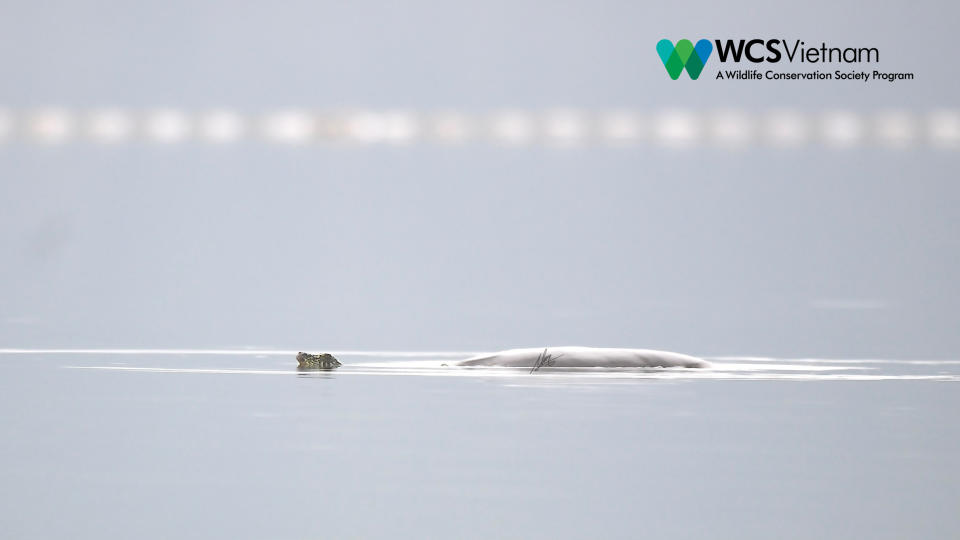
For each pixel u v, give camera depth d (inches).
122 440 1759.4
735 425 1886.1
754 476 1524.4
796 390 2320.4
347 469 1563.7
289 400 2166.6
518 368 2711.6
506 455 1652.3
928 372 2672.2
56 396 2230.6
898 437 1787.6
